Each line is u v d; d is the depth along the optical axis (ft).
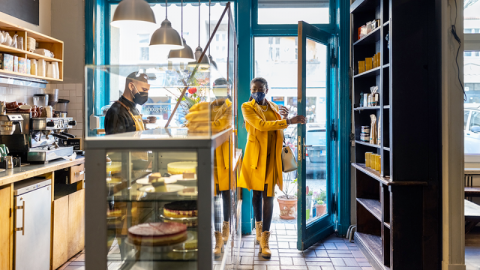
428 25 8.85
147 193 4.30
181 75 5.74
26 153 10.26
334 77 13.58
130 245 4.27
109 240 4.31
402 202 8.97
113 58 14.19
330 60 13.42
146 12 7.51
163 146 4.05
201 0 13.83
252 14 13.79
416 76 8.89
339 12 13.28
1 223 8.11
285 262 10.77
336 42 13.60
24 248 8.77
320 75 13.06
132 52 14.12
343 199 13.43
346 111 13.34
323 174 13.55
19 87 12.52
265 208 11.15
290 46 14.25
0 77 10.84
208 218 4.07
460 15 8.70
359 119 12.51
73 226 11.18
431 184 8.93
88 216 4.17
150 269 4.25
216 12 13.85
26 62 11.28
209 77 4.57
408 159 8.93
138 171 4.32
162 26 8.36
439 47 8.98
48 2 13.91
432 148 8.94
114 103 7.44
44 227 9.59
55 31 14.05
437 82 9.08
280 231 13.91
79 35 14.01
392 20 8.84
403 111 8.90
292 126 14.88
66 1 13.98
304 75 11.42
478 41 13.00
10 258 8.39
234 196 8.30
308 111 12.50
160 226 4.25
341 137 13.42
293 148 14.98
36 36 12.00
